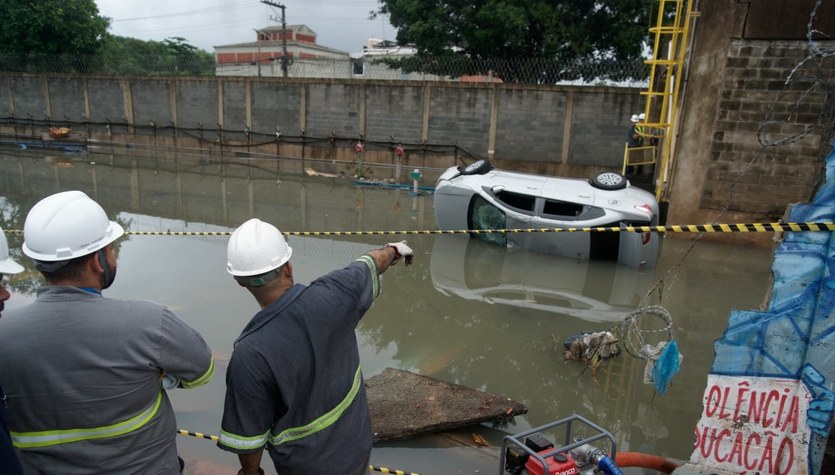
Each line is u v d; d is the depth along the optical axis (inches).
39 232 66.2
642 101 636.1
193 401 161.6
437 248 340.2
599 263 312.5
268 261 73.7
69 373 64.8
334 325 76.3
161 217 425.4
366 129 772.6
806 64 329.7
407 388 166.6
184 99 887.7
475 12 801.6
